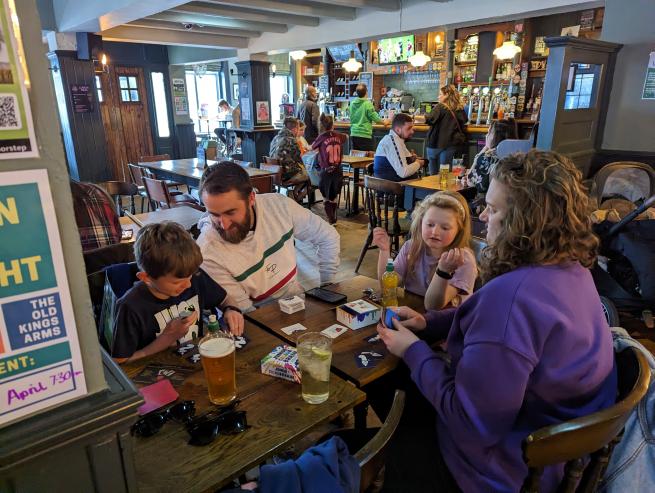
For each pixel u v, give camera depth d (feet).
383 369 3.98
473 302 3.42
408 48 25.25
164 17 18.76
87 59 19.21
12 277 1.73
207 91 38.75
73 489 2.01
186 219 8.90
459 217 5.53
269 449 2.99
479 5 15.33
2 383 1.76
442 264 5.11
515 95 20.77
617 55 12.52
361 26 19.22
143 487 2.68
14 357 1.77
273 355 3.94
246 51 25.02
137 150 29.04
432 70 24.94
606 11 12.51
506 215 3.20
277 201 5.99
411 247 6.03
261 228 5.69
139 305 4.25
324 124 17.38
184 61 28.43
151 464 2.86
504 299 3.01
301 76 33.78
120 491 2.16
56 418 1.88
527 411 3.16
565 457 2.71
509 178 3.19
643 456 3.56
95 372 1.98
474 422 3.07
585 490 3.20
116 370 2.23
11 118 1.63
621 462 3.63
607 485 3.68
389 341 3.99
